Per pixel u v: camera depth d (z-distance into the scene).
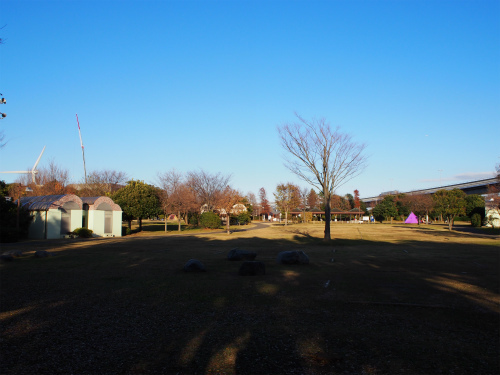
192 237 33.38
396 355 5.09
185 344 5.52
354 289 9.62
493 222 49.31
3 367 4.64
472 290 9.45
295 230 45.03
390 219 74.31
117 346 5.43
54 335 5.90
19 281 10.64
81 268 13.28
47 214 30.23
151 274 12.05
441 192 56.66
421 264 14.60
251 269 11.79
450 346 5.44
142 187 43.62
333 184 27.67
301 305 7.91
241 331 6.14
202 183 54.88
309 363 4.81
